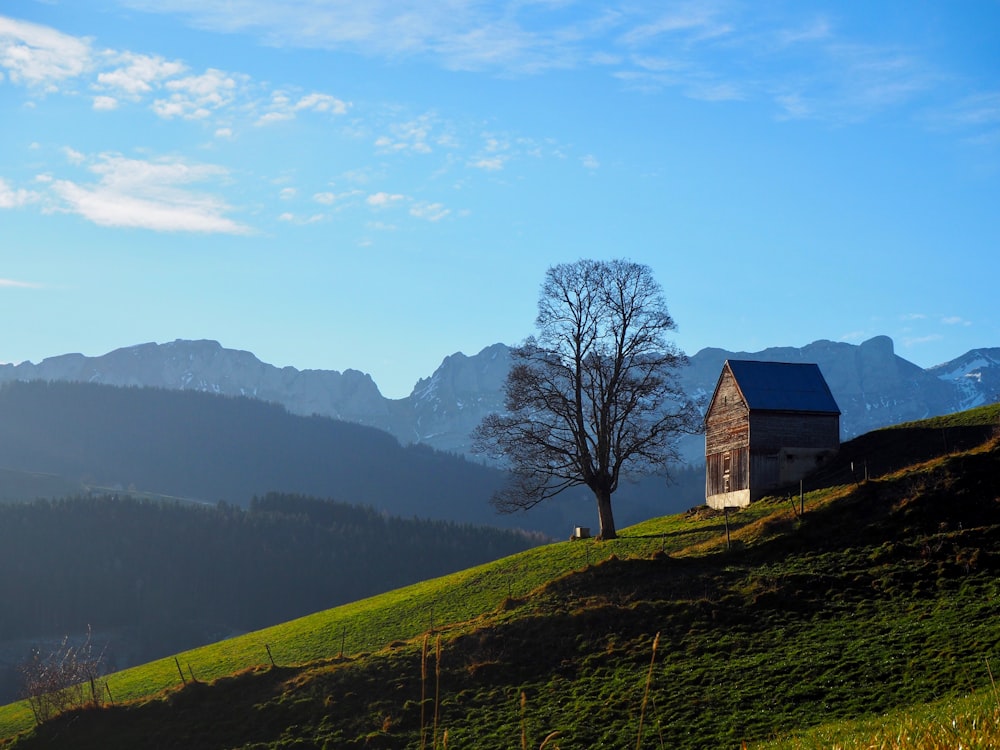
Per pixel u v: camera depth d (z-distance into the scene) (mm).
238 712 48250
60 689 52531
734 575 53406
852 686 38812
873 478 66188
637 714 40375
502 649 49594
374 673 49250
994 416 73875
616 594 53812
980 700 27594
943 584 47531
